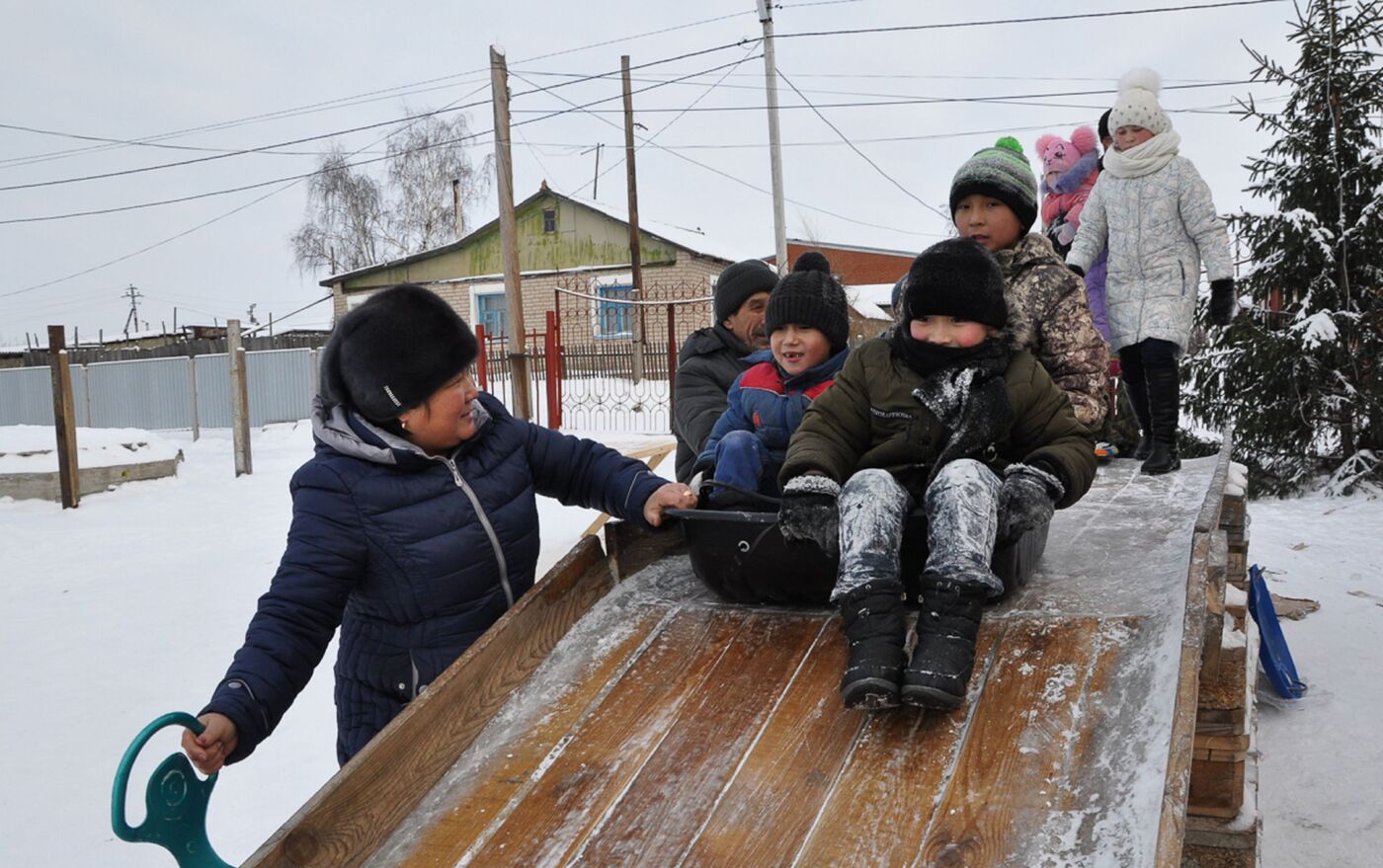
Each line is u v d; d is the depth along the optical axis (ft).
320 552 6.61
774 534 6.84
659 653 6.79
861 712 5.80
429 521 6.82
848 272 116.06
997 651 6.16
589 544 7.70
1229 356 29.55
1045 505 6.41
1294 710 14.62
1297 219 28.45
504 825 5.35
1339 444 30.86
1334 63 28.63
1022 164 10.25
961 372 6.84
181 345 73.20
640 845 5.05
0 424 75.20
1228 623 8.29
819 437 7.07
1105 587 7.04
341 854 5.13
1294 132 29.19
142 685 16.52
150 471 42.96
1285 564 21.86
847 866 4.71
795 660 6.47
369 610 7.04
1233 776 8.30
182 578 24.70
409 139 130.93
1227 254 13.39
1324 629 17.69
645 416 51.96
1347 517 25.75
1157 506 10.00
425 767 5.70
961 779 5.15
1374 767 12.78
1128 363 13.98
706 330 11.34
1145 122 13.69
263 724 6.07
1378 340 28.55
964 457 6.70
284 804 12.12
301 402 65.00
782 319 8.51
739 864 4.83
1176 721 4.75
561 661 6.82
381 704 7.12
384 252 132.46
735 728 5.86
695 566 7.30
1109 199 13.93
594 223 84.89
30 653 18.58
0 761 13.58
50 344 37.58
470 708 6.10
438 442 7.06
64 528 33.60
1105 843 4.54
